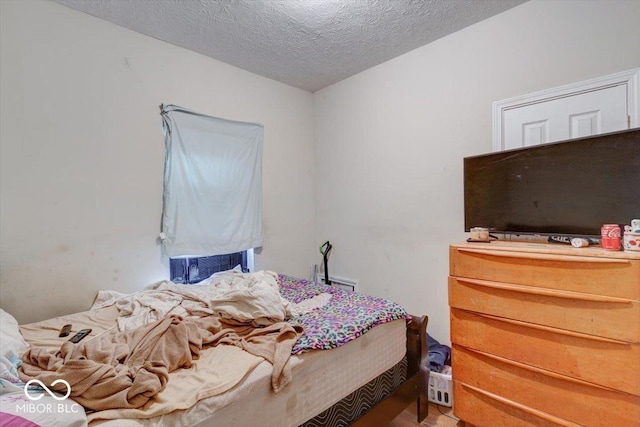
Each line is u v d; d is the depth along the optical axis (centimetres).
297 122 335
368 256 296
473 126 223
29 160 185
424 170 252
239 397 106
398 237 271
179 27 222
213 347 135
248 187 288
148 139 232
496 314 157
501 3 199
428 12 207
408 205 263
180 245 245
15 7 181
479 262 164
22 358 119
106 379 98
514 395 153
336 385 136
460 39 229
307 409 125
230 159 276
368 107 293
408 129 262
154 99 235
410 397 170
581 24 178
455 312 173
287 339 136
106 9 201
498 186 184
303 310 176
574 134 181
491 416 160
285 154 323
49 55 192
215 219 266
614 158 144
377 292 289
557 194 161
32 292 186
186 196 249
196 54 258
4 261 178
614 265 126
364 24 220
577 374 135
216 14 208
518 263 150
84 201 205
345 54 264
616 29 168
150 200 233
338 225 325
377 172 287
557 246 155
